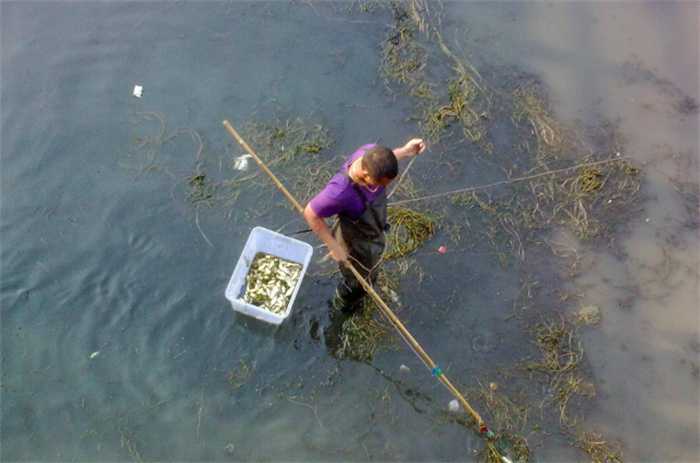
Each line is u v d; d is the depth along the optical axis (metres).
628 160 6.95
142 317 5.64
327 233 4.49
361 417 5.31
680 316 5.99
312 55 7.59
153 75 7.23
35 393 5.24
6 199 6.20
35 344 5.46
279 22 7.84
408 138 7.01
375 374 5.52
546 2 8.29
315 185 6.55
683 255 6.35
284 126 6.96
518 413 5.38
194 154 6.66
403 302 5.92
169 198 6.34
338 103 7.21
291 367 5.50
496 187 6.70
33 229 6.04
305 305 5.79
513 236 6.39
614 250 6.36
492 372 5.59
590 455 5.22
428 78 7.50
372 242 4.81
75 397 5.25
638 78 7.62
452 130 7.09
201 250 6.04
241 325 5.65
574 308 5.99
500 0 8.29
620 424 5.39
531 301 6.01
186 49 7.48
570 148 7.01
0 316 5.56
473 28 8.02
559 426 5.35
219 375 5.43
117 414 5.20
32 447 5.02
